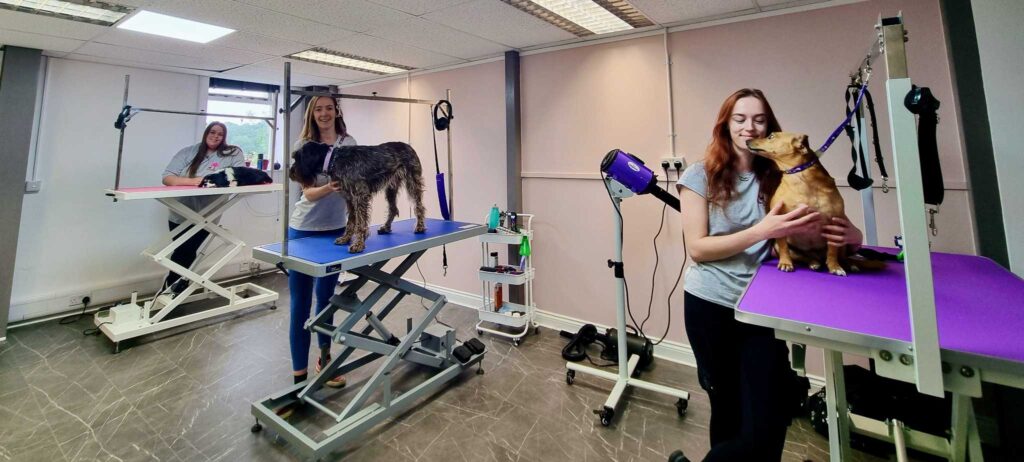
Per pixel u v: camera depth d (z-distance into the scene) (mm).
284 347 2879
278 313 3551
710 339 1268
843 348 742
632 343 2580
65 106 3371
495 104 3393
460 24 2574
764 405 1024
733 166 1292
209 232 3631
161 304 3262
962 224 1841
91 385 2311
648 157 2676
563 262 3119
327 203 2131
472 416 2068
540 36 2797
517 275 2945
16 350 2742
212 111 4375
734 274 1256
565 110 3016
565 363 2641
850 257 1153
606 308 2945
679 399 2076
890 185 1985
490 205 3496
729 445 1035
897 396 1739
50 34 2697
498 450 1815
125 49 3084
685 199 1338
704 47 2445
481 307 3580
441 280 3947
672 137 2572
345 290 2068
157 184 3881
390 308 2363
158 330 2990
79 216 3494
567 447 1835
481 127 3496
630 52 2717
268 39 2857
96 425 1943
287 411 2051
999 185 1526
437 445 1849
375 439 1886
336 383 2311
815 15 2113
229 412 2078
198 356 2711
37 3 2277
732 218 1287
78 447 1788
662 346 2693
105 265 3656
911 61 1914
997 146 1524
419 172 2125
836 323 748
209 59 3416
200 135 4125
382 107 4215
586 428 1969
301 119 4922
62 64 3340
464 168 3635
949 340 666
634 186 1709
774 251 1258
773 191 1240
